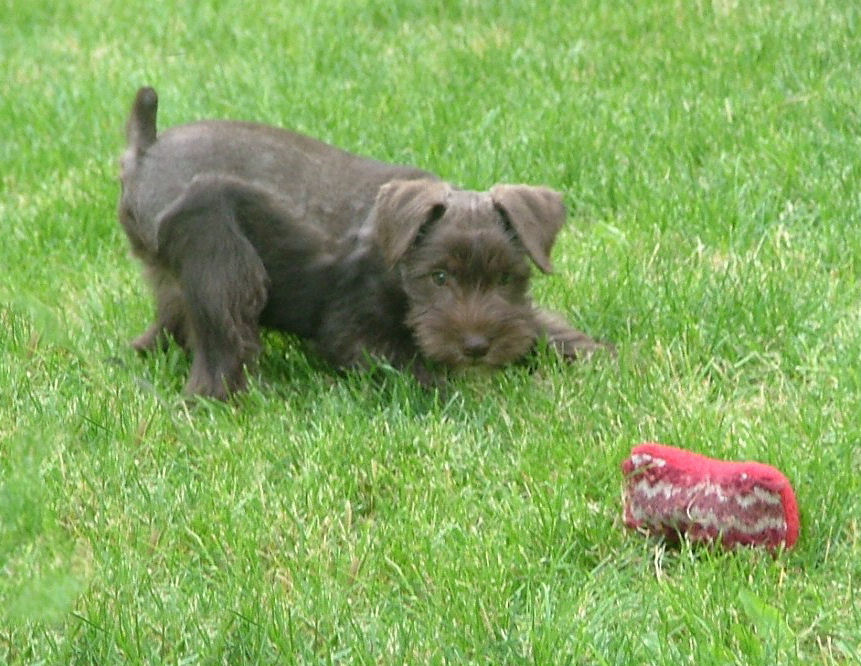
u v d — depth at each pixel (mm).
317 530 7414
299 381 9141
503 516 7406
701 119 11836
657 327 9266
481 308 8477
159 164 8891
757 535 6910
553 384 8703
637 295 9625
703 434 7902
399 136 12172
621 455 7805
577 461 7852
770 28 13305
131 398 8773
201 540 7348
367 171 9219
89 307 10070
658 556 7016
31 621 6730
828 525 7129
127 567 7047
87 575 7047
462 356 8414
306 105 12969
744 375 8844
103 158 12648
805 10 13672
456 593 6754
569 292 9789
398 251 8375
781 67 12664
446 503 7594
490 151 11727
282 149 9062
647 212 10703
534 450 7996
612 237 10445
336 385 9062
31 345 9492
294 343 9578
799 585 6762
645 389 8602
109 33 16234
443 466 7938
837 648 6395
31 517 7480
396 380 8828
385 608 6762
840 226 10164
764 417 8203
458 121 12422
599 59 13359
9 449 8102
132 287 10406
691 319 9227
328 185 9070
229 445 8242
